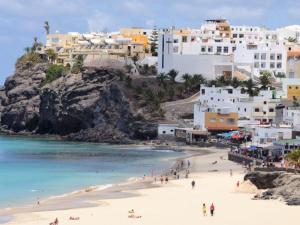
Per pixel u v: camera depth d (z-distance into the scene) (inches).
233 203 4485.7
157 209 4382.4
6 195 5383.9
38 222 4013.3
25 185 6008.9
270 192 4687.5
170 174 6599.4
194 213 4188.0
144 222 3909.9
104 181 6254.9
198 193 5073.8
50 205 4763.8
